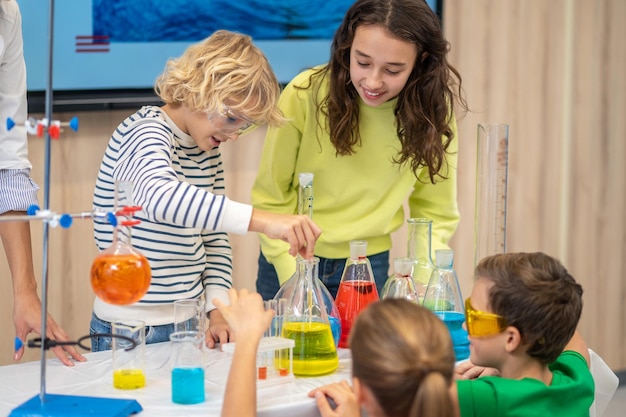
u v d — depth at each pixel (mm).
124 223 1447
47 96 1434
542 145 3539
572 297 1572
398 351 1287
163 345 1874
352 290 1883
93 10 2680
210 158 2006
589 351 1941
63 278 2809
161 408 1508
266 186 2266
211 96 1782
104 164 1910
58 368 1723
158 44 2791
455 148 2305
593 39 3562
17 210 1907
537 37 3443
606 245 3770
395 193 2279
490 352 1588
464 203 3398
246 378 1450
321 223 2275
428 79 2117
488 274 1585
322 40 3021
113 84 2746
